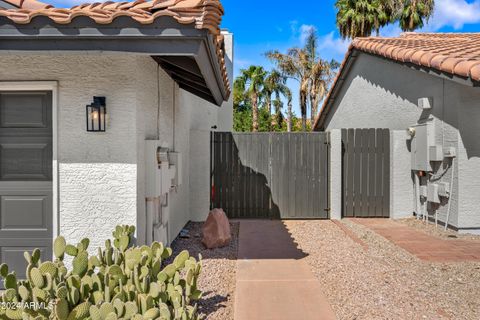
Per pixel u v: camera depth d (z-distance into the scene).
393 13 29.42
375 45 10.95
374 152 10.27
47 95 5.12
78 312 2.96
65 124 4.99
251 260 6.37
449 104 8.23
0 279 5.03
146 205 5.50
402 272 5.69
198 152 10.09
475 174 7.94
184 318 3.11
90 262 3.98
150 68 5.74
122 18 4.12
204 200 10.11
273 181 10.38
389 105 11.21
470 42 9.87
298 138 10.37
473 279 5.37
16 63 4.97
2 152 5.14
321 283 5.25
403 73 10.30
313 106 35.66
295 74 36.44
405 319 4.14
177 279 3.93
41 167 5.15
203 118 12.71
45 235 5.12
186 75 6.83
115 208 5.00
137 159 5.05
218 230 7.26
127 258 3.88
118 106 4.99
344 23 30.52
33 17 4.07
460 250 6.86
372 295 4.80
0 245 5.12
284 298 4.72
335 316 4.22
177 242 7.73
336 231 8.71
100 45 4.28
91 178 5.01
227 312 4.36
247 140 10.42
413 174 10.01
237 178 10.42
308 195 10.34
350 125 14.79
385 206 10.27
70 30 4.13
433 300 4.64
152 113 5.89
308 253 6.81
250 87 41.97
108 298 3.26
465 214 8.02
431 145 8.86
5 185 5.13
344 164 10.30
